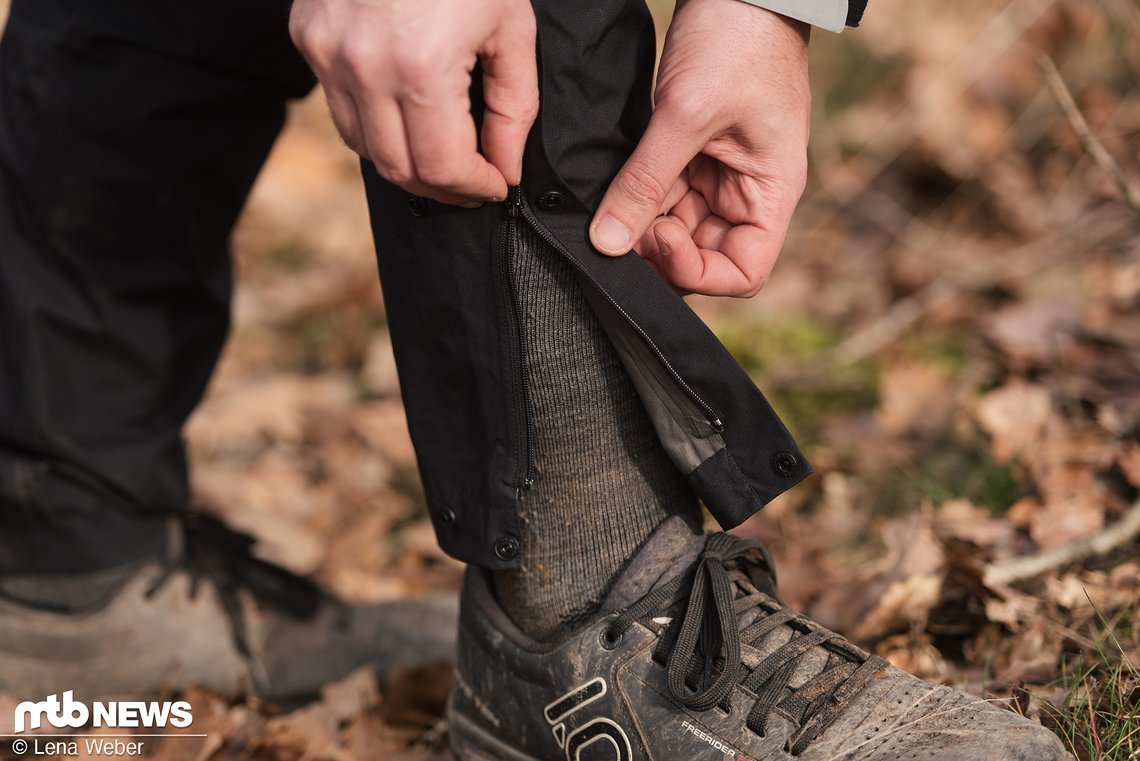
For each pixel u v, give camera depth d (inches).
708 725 42.3
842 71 158.2
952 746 39.3
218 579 65.7
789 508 82.5
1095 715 47.3
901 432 88.1
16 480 60.4
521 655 46.3
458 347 42.8
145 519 64.0
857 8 41.9
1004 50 139.3
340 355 132.8
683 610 44.1
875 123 148.7
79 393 61.1
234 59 55.3
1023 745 38.9
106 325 60.7
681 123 40.0
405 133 35.7
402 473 106.1
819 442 89.4
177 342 63.6
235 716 63.4
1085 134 74.0
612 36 40.3
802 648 43.4
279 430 116.2
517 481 43.6
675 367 42.0
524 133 38.4
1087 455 73.5
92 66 55.9
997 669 53.9
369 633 68.0
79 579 62.4
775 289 122.0
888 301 114.3
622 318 41.6
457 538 45.8
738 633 43.0
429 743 61.4
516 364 42.4
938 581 60.1
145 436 63.1
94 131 56.9
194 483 107.4
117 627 62.6
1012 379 87.0
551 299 42.2
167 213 59.4
